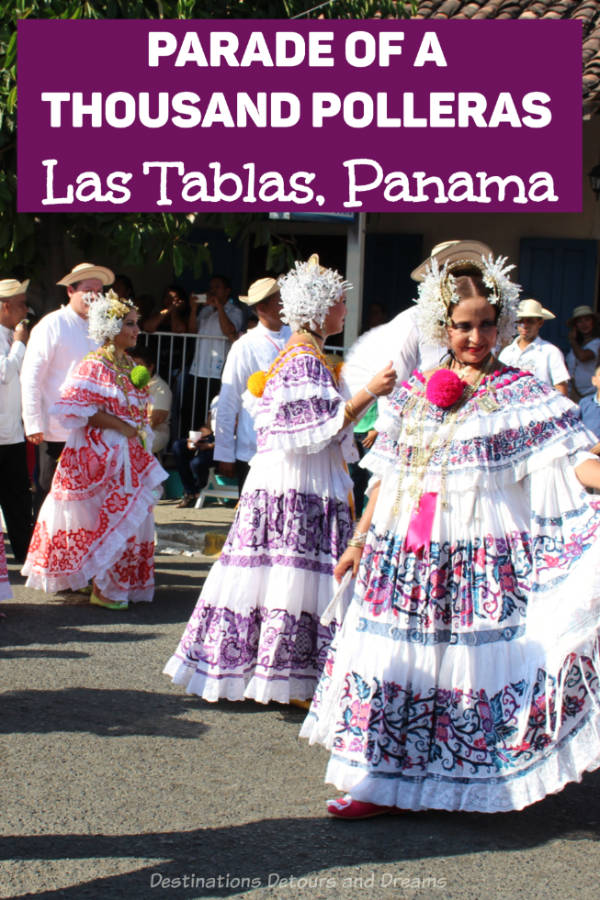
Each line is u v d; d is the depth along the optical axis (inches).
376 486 157.6
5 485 306.2
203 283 520.7
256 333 293.9
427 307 152.0
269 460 195.6
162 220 391.9
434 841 144.4
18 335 299.9
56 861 137.2
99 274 291.9
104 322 263.4
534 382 150.6
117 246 397.1
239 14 390.6
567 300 490.9
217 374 437.4
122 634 245.4
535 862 139.0
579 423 148.9
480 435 148.3
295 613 193.0
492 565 147.7
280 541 193.9
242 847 141.9
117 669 219.6
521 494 151.2
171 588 293.1
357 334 354.9
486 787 143.6
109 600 267.4
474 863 138.2
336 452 197.8
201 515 387.2
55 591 270.4
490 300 149.6
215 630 197.9
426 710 147.0
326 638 193.8
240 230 399.9
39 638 240.1
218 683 195.8
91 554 265.9
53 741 179.5
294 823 149.7
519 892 130.9
